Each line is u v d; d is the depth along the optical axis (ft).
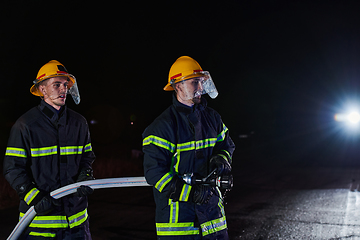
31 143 9.03
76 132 9.71
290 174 33.01
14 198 23.13
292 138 78.74
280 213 18.34
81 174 9.67
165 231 8.08
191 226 8.06
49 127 9.29
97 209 20.53
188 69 8.37
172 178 7.77
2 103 53.78
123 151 47.26
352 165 37.68
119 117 56.80
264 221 16.96
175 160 8.29
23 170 8.84
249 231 15.48
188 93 8.28
